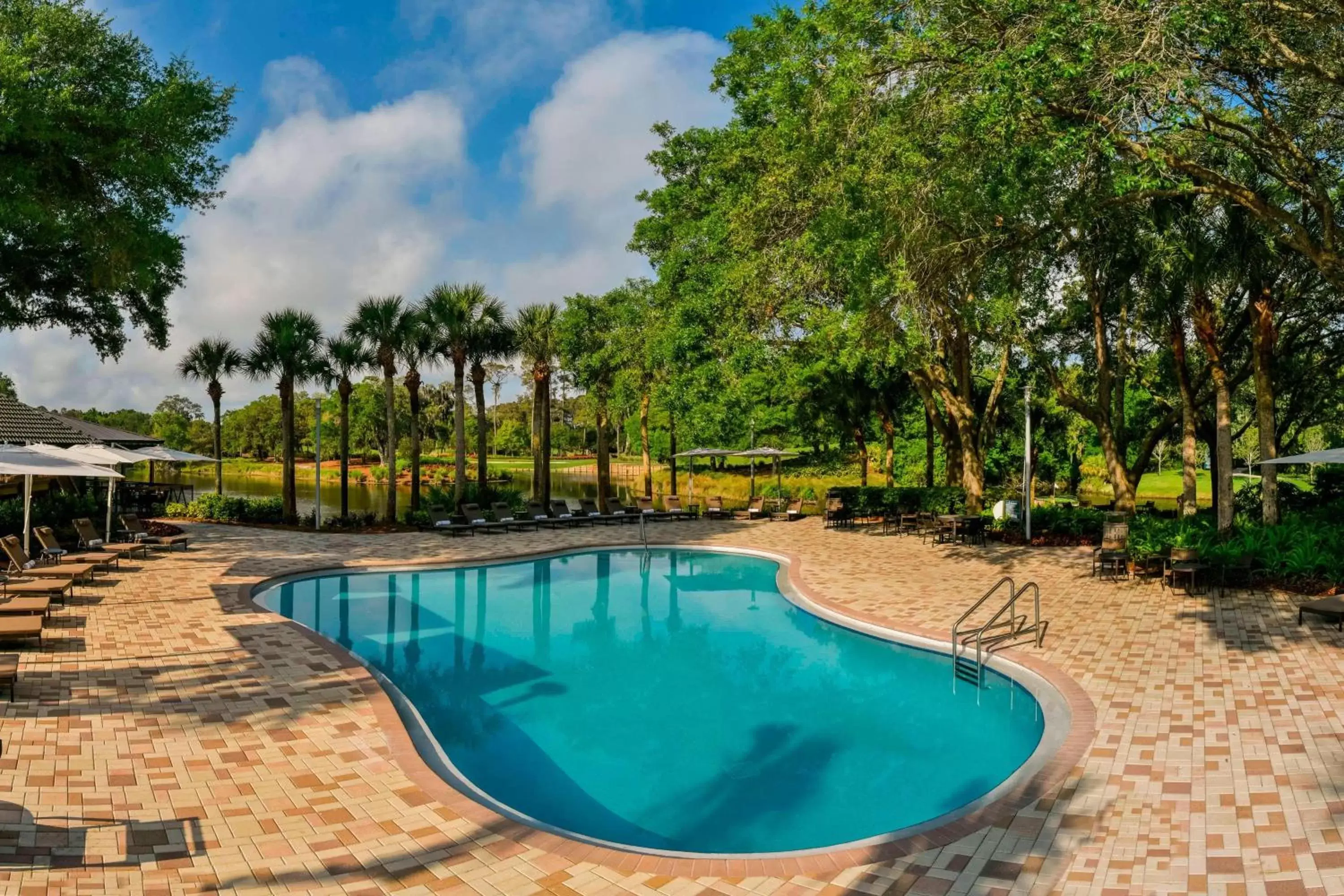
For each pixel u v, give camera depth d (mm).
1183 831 5023
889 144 12062
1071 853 4805
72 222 14555
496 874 4641
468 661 10922
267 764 6211
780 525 23984
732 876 4637
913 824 6227
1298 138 12664
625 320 31062
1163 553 13938
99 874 4484
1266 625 10344
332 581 15953
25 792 5559
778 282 17266
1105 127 10578
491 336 27016
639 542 20312
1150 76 9859
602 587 15977
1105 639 10016
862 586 14258
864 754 7633
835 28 12867
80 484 25766
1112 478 20172
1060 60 9570
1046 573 15016
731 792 6836
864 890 4449
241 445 91438
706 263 23359
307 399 87812
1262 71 11570
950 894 4391
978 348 24703
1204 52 11211
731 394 23797
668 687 9727
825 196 13914
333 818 5316
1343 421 25422
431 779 5992
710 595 15219
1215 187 11641
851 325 14367
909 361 17812
